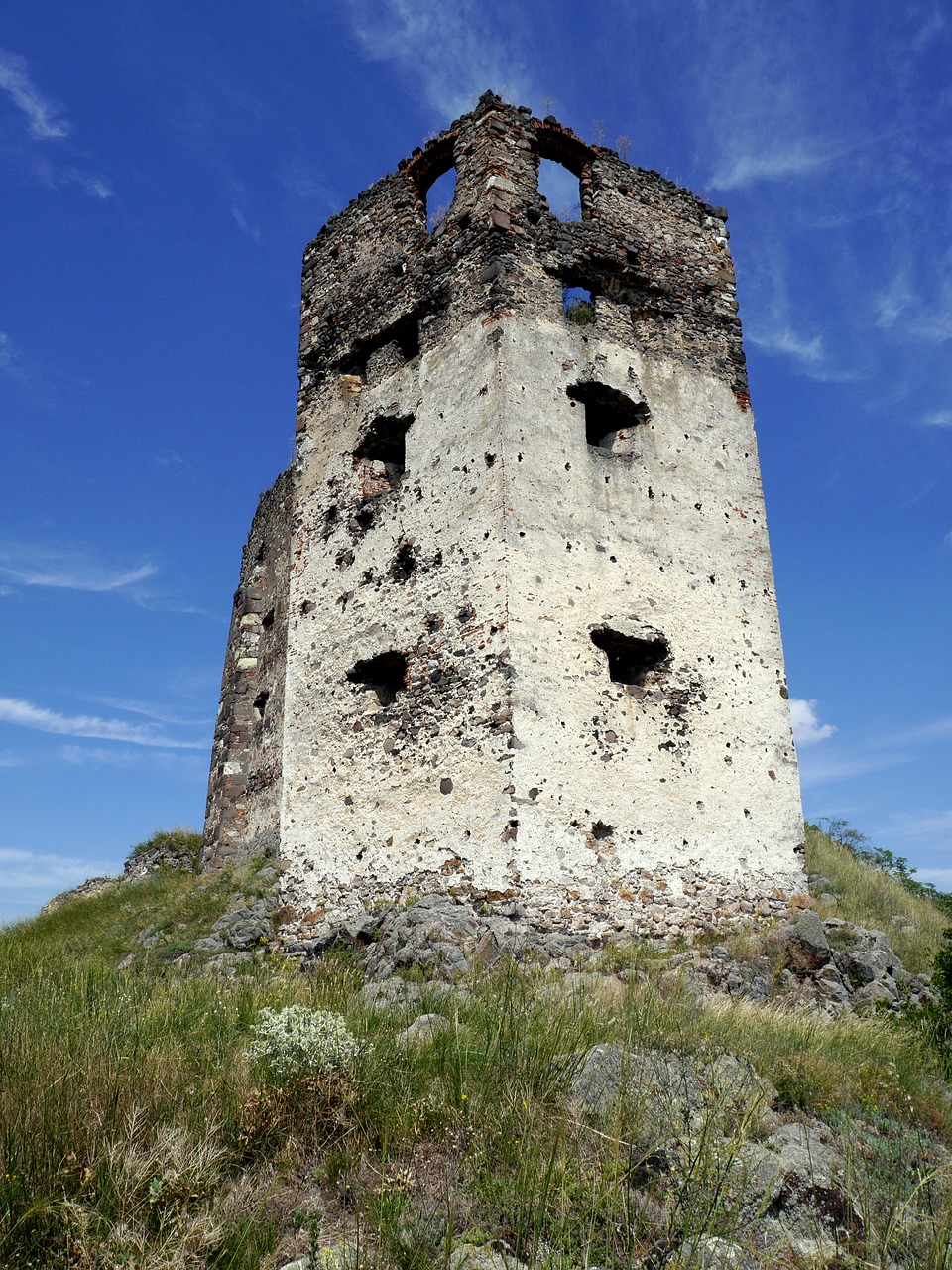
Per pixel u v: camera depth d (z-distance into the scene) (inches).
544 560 460.8
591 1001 314.3
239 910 554.9
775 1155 223.5
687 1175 193.5
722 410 560.4
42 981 367.2
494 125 544.1
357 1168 208.5
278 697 707.4
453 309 526.9
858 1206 207.5
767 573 534.9
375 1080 236.5
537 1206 188.2
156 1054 248.1
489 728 430.9
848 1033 331.0
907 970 489.7
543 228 534.0
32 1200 180.5
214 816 735.1
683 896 442.6
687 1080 245.4
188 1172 194.5
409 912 417.1
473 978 357.7
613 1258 177.0
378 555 517.3
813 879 613.9
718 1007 334.3
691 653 490.3
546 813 418.3
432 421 514.9
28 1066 227.8
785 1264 191.3
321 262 629.9
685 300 574.6
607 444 531.8
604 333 533.3
